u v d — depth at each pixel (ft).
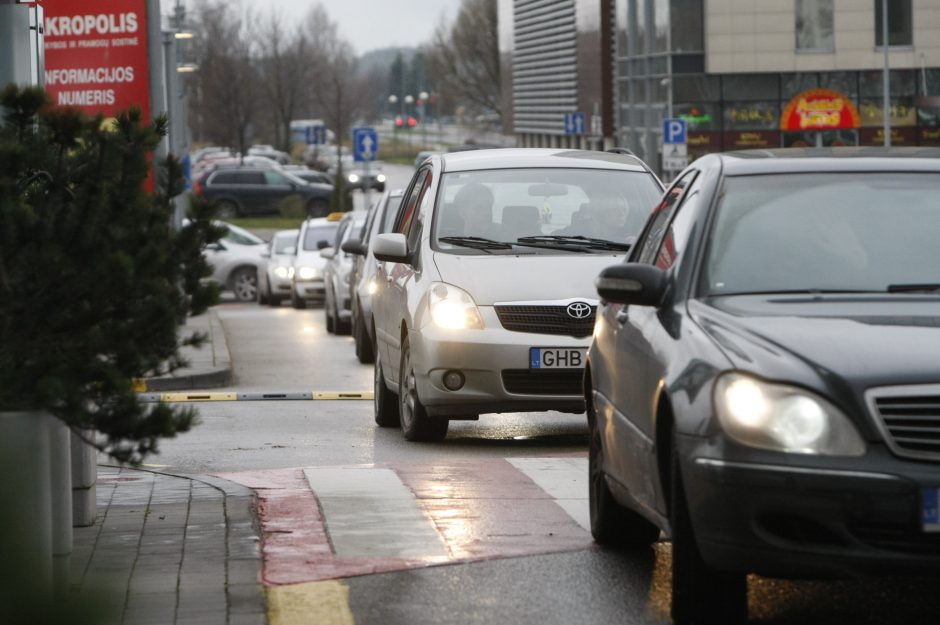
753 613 47.91
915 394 40.93
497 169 97.50
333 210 492.95
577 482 72.54
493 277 89.61
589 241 92.84
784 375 41.65
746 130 469.57
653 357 48.37
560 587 51.62
